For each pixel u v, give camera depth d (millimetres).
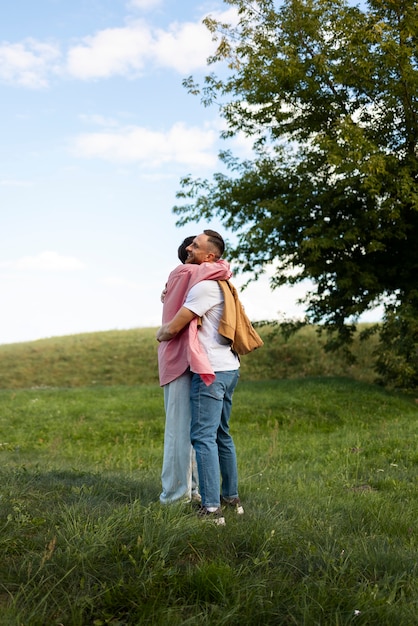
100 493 4633
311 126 16234
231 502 4449
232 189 16953
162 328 4203
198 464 3992
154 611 2621
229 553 3283
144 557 2988
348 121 14352
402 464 7891
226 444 4441
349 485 6719
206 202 17234
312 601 2762
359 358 23359
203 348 4078
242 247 17094
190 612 2691
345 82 15070
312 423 13398
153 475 6621
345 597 2797
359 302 16297
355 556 3346
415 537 4312
